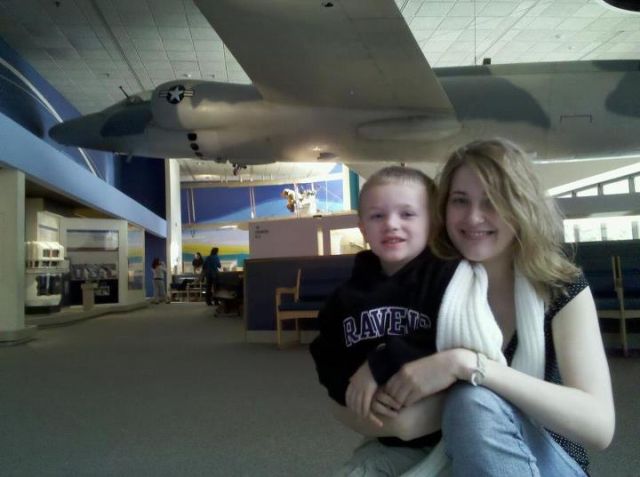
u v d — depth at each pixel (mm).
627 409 2480
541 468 807
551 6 9570
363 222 962
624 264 4566
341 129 6875
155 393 3170
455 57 11797
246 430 2326
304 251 7930
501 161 903
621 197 8391
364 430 904
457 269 890
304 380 3416
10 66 10656
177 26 10055
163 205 20375
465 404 753
